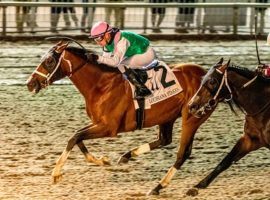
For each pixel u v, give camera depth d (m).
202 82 10.38
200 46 22.89
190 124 11.09
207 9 24.41
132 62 10.97
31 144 13.50
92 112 10.89
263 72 10.49
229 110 16.34
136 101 10.90
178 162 11.08
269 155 13.18
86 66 10.91
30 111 15.80
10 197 10.77
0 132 14.16
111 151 13.16
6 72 19.00
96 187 11.31
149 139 13.98
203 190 11.23
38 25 23.30
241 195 11.06
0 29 22.70
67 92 17.59
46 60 10.85
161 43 23.08
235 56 21.62
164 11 24.19
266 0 26.75
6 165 12.27
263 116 10.45
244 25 24.67
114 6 23.34
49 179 11.63
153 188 11.05
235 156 10.73
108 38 10.78
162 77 11.04
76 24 23.52
